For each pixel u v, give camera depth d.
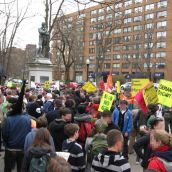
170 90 10.66
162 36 96.25
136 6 99.75
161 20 96.12
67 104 10.08
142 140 6.63
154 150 5.10
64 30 48.09
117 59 106.56
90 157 6.69
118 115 11.33
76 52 74.12
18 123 7.63
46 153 5.09
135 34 98.62
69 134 6.23
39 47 26.42
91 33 107.31
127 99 14.32
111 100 10.99
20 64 84.62
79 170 6.16
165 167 4.88
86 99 15.66
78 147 6.17
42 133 5.30
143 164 6.63
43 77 25.28
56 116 9.17
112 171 4.98
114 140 5.07
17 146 7.62
